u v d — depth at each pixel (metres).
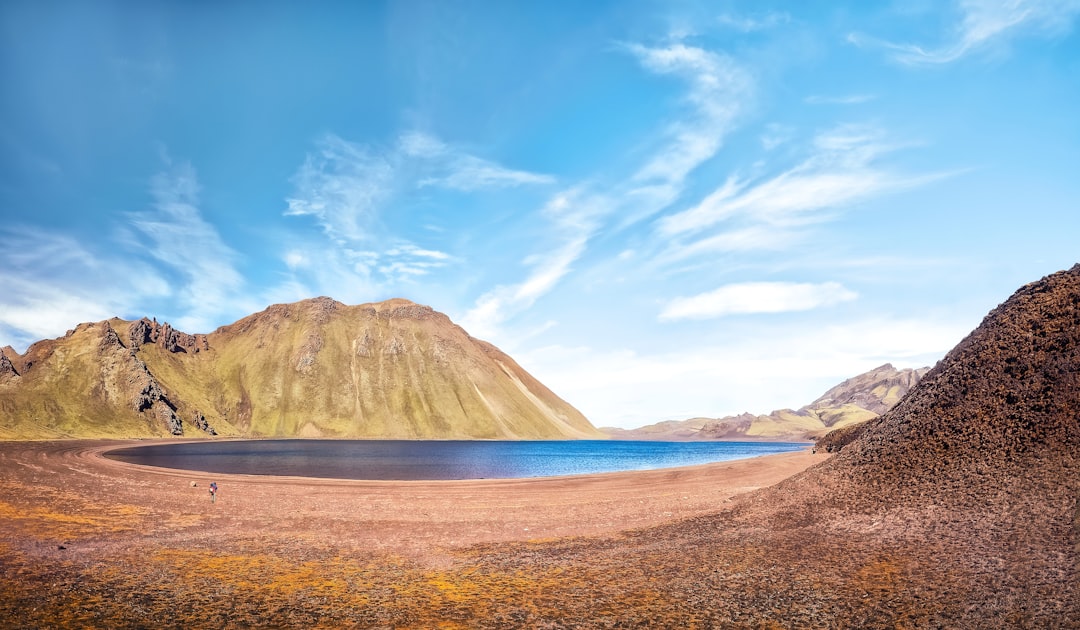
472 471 100.38
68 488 53.75
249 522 41.47
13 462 78.81
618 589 24.89
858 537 29.75
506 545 34.53
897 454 36.97
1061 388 32.66
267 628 20.39
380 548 33.78
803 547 29.30
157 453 132.50
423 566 29.55
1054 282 40.28
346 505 50.00
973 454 32.94
